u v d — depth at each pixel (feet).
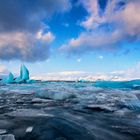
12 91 28.60
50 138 6.63
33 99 19.13
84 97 20.54
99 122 9.42
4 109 13.00
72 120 9.41
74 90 29.45
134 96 21.61
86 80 90.74
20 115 10.50
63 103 16.39
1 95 23.04
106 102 16.71
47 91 22.45
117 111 12.69
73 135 6.97
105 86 42.65
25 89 32.73
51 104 15.85
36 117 9.94
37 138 6.67
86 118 10.30
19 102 17.03
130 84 40.70
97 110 12.94
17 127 7.95
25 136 6.88
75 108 13.71
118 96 21.33
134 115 11.49
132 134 7.58
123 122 9.61
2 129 7.69
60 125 8.11
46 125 8.12
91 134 7.27
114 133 7.63
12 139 6.50
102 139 6.82
